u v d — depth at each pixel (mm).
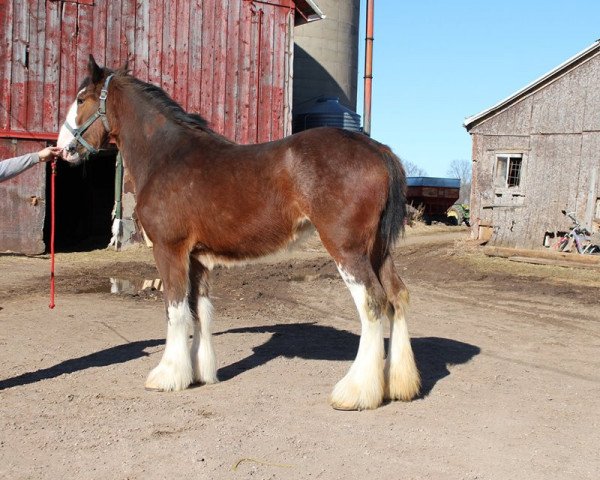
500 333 8055
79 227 21125
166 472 3883
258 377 5887
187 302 5512
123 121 5879
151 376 5508
